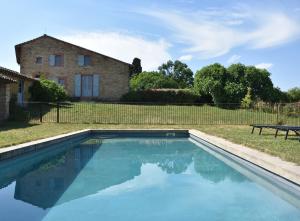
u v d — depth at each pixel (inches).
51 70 1230.9
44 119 644.1
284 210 196.4
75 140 451.5
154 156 372.2
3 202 201.6
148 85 2034.9
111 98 1248.8
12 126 508.7
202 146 443.8
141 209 197.9
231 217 185.5
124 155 374.6
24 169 295.4
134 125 600.7
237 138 408.2
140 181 263.1
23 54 1223.5
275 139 397.7
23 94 873.5
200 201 214.1
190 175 285.3
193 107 948.0
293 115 797.2
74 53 1237.1
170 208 199.9
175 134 538.6
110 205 203.5
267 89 1251.2
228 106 1131.9
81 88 1243.2
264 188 244.8
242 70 1240.2
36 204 199.6
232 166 323.6
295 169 224.7
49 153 360.8
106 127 558.6
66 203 203.5
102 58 1247.5
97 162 332.2
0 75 561.3
